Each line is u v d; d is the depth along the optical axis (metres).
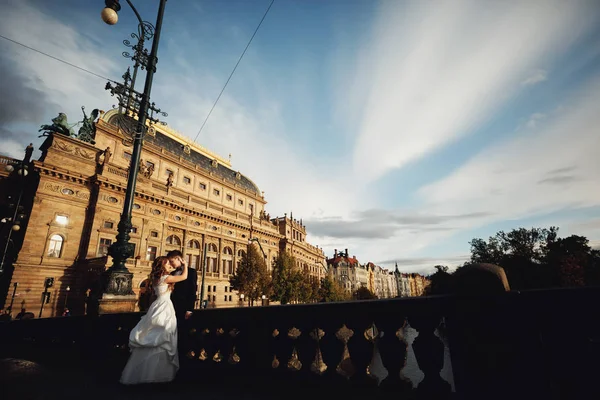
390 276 152.50
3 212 28.28
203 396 3.02
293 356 3.55
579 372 1.69
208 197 50.75
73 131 32.56
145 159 41.12
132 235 33.56
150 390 3.26
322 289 59.31
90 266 27.16
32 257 25.66
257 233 55.53
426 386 2.41
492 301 2.01
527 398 1.77
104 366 4.63
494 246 49.22
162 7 7.62
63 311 26.00
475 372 1.97
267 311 3.69
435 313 2.37
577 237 45.06
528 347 1.85
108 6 6.52
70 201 29.16
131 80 7.05
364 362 2.83
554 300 1.84
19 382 3.68
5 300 23.56
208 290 41.94
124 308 5.76
